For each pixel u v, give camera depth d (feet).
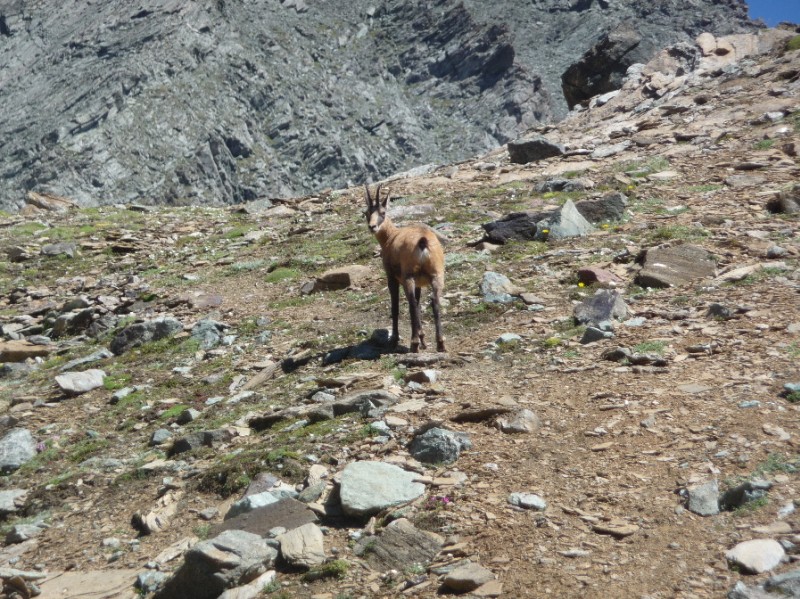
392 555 22.24
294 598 21.30
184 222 95.04
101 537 27.73
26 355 54.60
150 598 23.04
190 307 57.16
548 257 50.42
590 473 24.07
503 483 24.43
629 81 114.42
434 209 71.61
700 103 94.07
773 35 110.22
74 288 70.90
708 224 51.75
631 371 30.55
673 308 37.19
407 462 26.55
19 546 28.14
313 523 24.08
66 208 112.37
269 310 52.70
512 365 33.88
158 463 32.19
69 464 35.14
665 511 21.58
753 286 37.99
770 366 28.43
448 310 43.70
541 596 19.19
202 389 41.37
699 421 25.62
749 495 21.13
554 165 84.07
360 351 39.70
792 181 59.52
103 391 44.16
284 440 30.63
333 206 87.71
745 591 17.79
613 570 19.69
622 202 57.88
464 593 19.98
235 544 22.74
